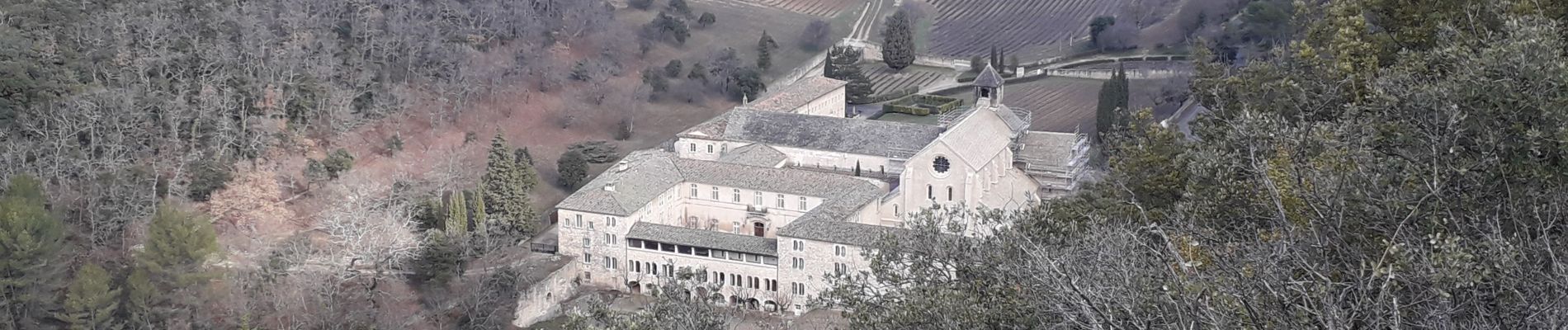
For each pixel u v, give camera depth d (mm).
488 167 167250
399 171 181625
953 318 47750
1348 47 67250
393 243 150125
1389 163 47312
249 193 163875
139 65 176250
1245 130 52406
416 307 142875
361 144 187000
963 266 51125
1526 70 45219
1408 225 44344
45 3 186250
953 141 148875
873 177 171500
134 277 132750
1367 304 37531
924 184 151000
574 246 154250
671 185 161875
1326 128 50875
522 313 145375
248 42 190125
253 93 180750
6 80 165500
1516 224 41688
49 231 132875
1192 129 76250
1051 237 51250
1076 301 41406
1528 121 45594
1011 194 154250
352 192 164625
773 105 196500
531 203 173500
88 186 154750
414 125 199500
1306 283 40844
